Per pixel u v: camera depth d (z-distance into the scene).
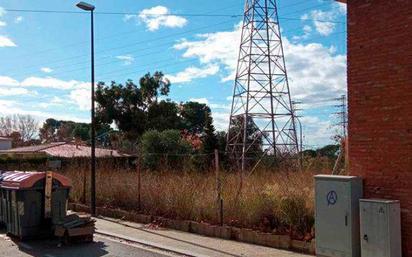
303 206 12.38
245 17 43.38
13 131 90.25
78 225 13.26
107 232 14.99
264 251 11.72
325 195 10.31
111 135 62.41
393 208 9.33
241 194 14.38
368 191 10.09
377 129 10.01
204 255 11.41
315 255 10.98
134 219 17.50
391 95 9.77
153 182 18.05
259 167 21.95
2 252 12.20
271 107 42.41
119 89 60.56
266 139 41.53
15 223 13.88
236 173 18.17
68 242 13.23
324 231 10.29
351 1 10.57
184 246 12.56
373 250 9.44
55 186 13.86
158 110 61.41
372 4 10.13
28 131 96.81
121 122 60.66
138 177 18.27
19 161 41.03
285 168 20.95
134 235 14.41
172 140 42.31
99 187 20.55
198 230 14.62
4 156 44.44
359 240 9.88
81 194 21.41
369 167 10.12
